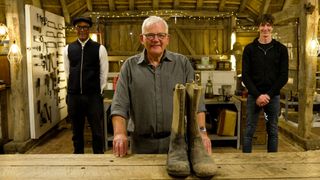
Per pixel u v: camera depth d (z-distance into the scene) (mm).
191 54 6957
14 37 4414
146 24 1850
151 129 1990
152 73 1981
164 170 1490
